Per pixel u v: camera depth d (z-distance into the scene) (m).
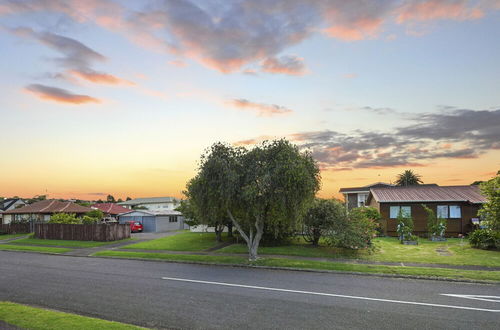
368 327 7.98
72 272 15.62
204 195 18.02
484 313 8.95
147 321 8.58
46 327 7.87
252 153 17.50
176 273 15.01
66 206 45.66
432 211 27.05
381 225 29.66
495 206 19.95
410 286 12.11
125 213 46.88
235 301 10.23
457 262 16.12
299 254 19.22
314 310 9.27
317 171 18.09
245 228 22.16
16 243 29.00
